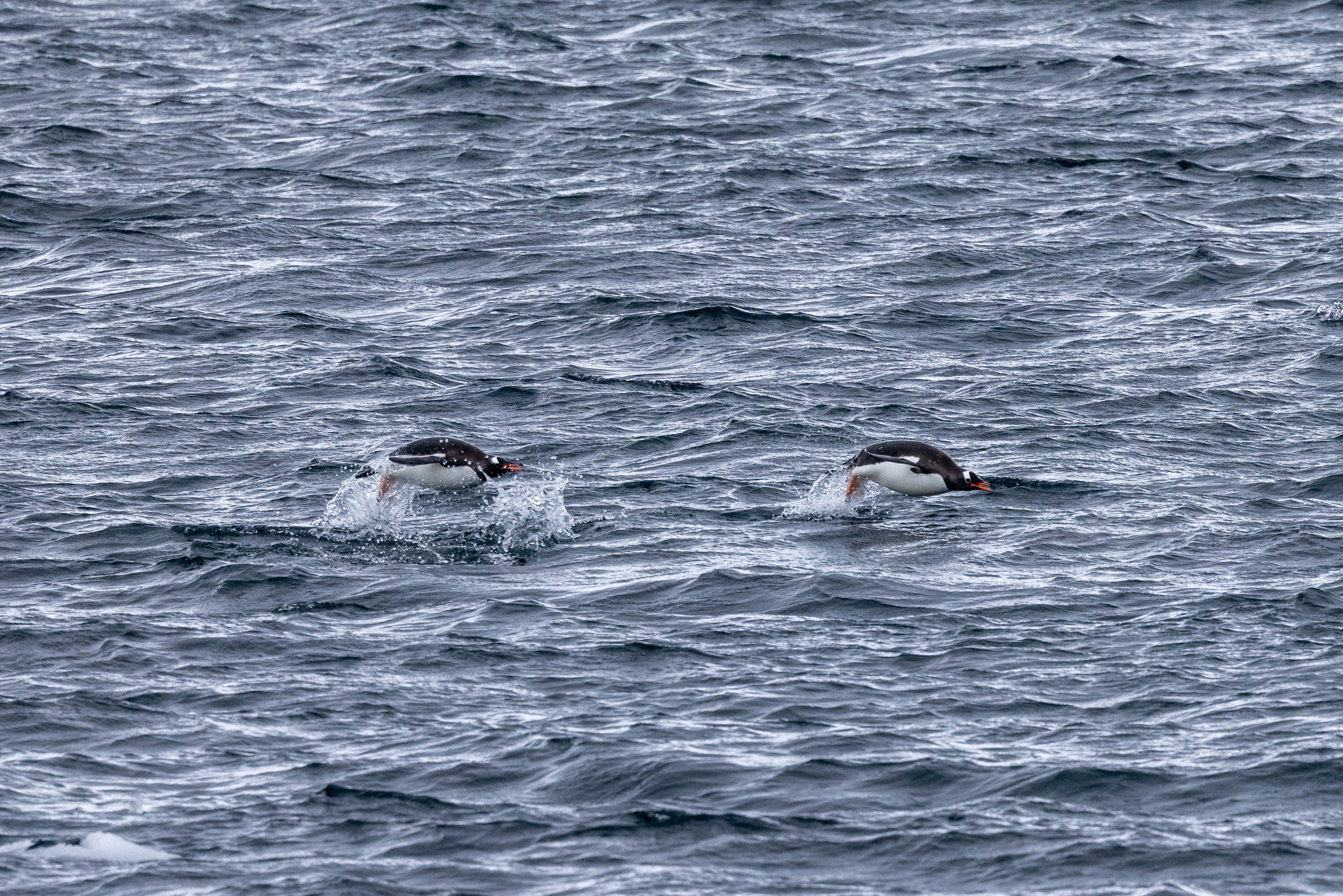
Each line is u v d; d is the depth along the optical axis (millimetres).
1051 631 62812
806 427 91625
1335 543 72188
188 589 67938
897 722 54938
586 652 61031
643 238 135375
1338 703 55625
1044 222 139625
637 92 189250
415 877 45625
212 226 139250
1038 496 80312
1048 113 178000
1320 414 93250
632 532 75562
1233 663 59312
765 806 49406
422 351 108062
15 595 67438
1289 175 153375
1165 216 140625
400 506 78750
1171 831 47781
